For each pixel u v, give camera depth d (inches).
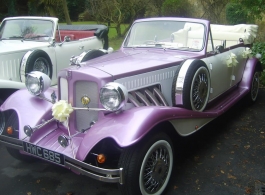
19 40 249.6
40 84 143.9
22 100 145.5
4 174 146.1
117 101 116.0
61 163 118.1
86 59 193.8
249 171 146.1
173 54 171.0
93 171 113.0
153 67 145.6
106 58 161.5
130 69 137.9
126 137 107.8
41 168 151.5
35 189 133.8
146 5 633.0
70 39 278.5
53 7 693.9
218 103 190.9
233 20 474.6
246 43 234.5
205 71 155.7
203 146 171.9
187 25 181.2
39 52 217.6
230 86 210.7
